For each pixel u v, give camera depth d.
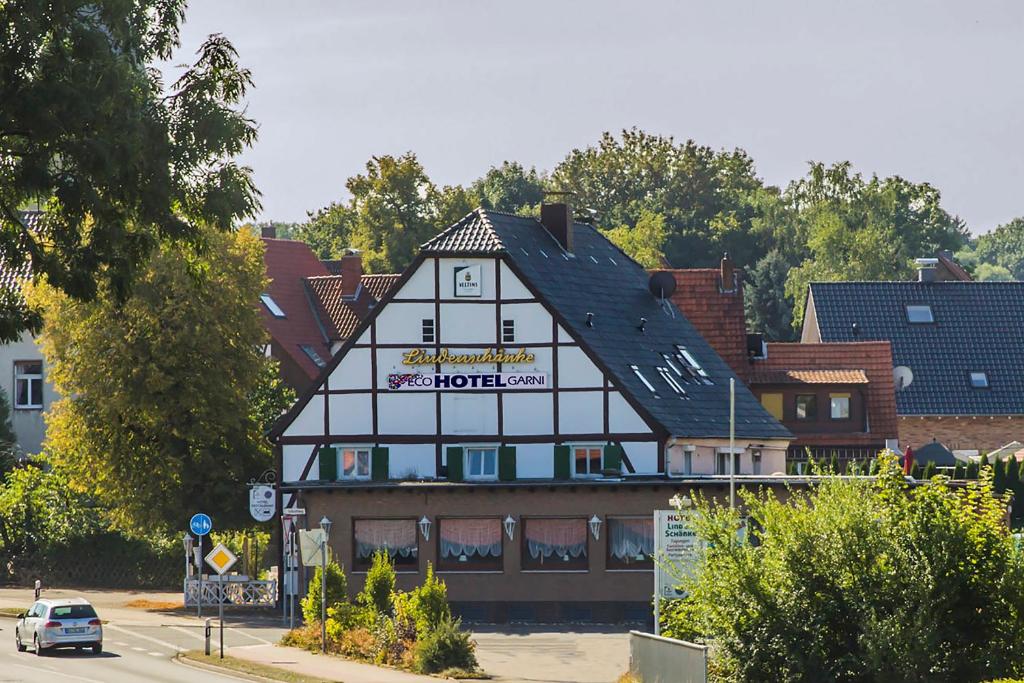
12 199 70.88
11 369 157.88
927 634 68.38
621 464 122.56
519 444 124.12
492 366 124.38
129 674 88.56
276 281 190.00
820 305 195.50
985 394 186.75
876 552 70.56
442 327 124.94
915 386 187.38
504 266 125.12
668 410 125.56
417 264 125.19
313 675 86.75
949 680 68.88
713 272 164.62
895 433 162.12
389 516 119.44
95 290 72.31
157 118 72.19
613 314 133.25
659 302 142.12
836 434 161.75
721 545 72.88
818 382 161.50
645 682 73.31
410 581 119.00
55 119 67.44
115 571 143.25
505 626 115.06
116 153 68.75
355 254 192.00
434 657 89.31
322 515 120.19
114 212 71.94
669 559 78.75
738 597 71.81
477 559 118.56
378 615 99.81
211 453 130.62
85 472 131.12
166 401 128.88
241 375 131.25
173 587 141.75
